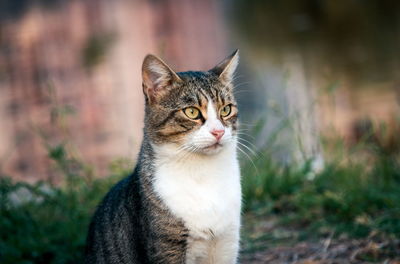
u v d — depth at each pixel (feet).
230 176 13.28
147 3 108.37
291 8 88.43
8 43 75.20
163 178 12.89
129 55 61.93
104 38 74.69
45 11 99.14
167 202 12.67
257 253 16.76
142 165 13.39
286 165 21.93
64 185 21.70
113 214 13.87
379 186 19.92
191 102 13.43
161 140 13.29
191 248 12.94
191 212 12.66
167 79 13.70
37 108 42.27
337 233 17.16
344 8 79.61
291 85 35.22
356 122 30.50
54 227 17.98
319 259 15.74
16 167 29.66
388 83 40.09
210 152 13.00
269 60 51.96
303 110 30.73
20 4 107.14
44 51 68.23
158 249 12.70
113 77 51.90
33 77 54.80
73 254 16.85
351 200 18.58
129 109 40.60
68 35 77.82
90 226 15.01
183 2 107.34
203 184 12.92
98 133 34.96
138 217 13.00
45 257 16.93
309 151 23.67
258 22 80.53
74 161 20.40
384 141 25.25
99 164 28.50
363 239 16.57
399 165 22.49
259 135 24.98
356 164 22.20
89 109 41.09
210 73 14.38
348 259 15.53
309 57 52.47
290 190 20.66
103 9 101.71
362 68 45.73
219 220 12.85
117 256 13.64
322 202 19.03
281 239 17.51
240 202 13.50
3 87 51.37
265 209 19.62
